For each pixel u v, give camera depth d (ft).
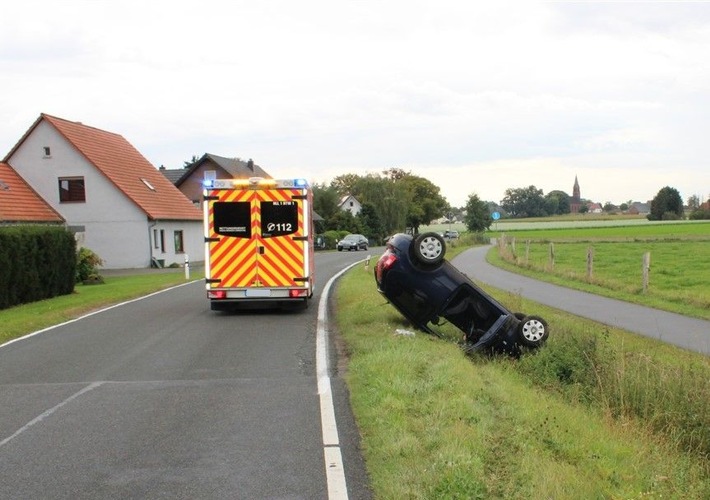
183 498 17.57
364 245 219.00
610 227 367.45
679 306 62.80
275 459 20.27
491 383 29.32
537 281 90.48
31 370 33.73
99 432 23.30
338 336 42.68
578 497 17.11
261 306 58.90
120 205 136.05
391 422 22.30
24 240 65.05
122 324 49.14
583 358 35.99
